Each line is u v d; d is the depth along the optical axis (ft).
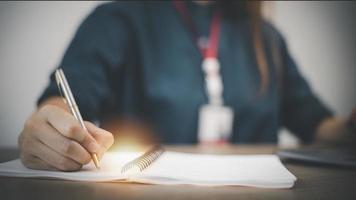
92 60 2.91
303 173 1.36
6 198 0.89
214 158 1.59
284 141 5.50
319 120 3.65
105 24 3.18
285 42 4.06
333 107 5.94
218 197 0.90
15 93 4.82
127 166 1.13
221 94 3.26
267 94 3.53
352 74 5.94
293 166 1.57
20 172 1.14
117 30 3.20
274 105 3.59
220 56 3.38
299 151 1.78
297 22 5.73
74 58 2.88
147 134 3.16
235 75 3.37
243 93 3.33
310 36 5.80
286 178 1.06
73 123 1.16
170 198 0.89
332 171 1.42
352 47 5.90
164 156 1.60
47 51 4.87
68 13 4.91
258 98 3.43
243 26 3.67
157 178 1.05
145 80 3.18
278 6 5.62
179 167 1.26
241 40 3.60
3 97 4.80
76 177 1.09
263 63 3.55
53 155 1.15
